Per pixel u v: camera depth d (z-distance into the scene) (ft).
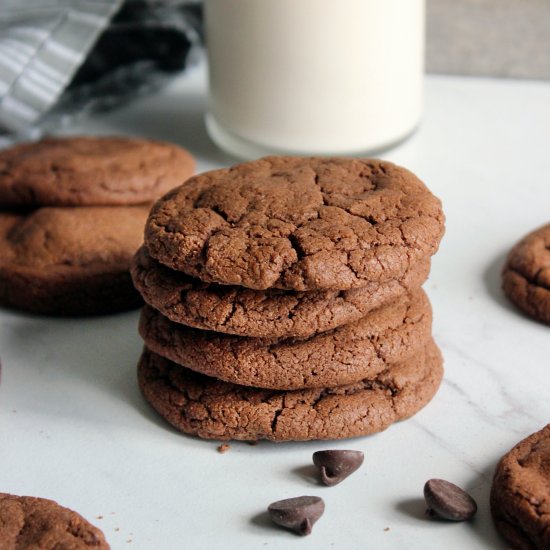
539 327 1.39
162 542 1.15
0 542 1.11
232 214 1.23
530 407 1.28
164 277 1.23
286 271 1.18
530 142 1.74
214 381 1.25
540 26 1.94
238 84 1.61
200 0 1.88
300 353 1.22
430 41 1.98
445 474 1.20
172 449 1.24
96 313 1.41
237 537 1.15
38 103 1.66
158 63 1.88
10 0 1.70
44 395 1.30
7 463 1.22
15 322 1.41
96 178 1.45
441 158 1.69
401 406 1.25
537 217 1.57
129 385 1.31
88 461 1.23
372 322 1.24
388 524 1.16
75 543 1.10
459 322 1.39
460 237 1.53
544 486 1.14
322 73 1.58
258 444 1.24
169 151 1.53
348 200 1.24
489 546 1.14
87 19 1.69
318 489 1.19
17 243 1.43
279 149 1.63
